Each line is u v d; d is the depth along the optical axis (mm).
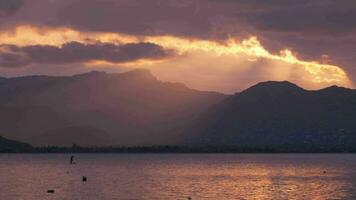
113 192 128750
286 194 126000
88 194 123875
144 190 134500
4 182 160125
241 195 123938
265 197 119688
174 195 122625
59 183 156375
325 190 135875
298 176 196000
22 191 130125
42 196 119312
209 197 119250
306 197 119500
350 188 141625
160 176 195000
